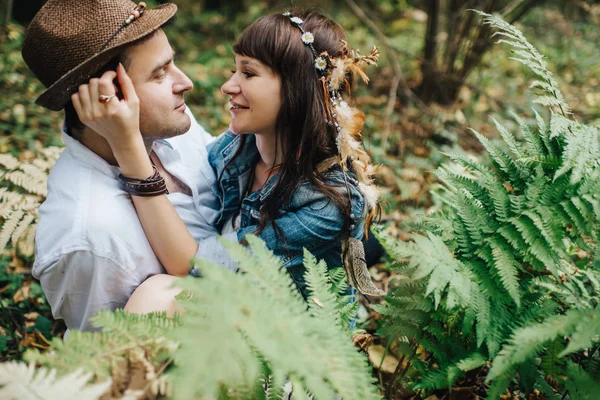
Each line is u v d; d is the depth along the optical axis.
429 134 4.56
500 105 4.95
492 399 1.32
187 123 1.81
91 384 1.03
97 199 1.66
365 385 1.18
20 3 7.22
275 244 1.77
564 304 1.63
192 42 8.30
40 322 2.29
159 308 1.58
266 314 1.05
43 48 1.60
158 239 1.70
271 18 1.73
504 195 1.58
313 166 1.79
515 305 1.50
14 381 0.93
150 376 1.04
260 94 1.73
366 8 9.17
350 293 2.06
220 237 1.21
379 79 6.10
